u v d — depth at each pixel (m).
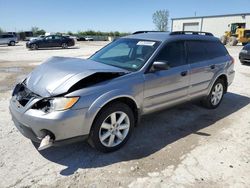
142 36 4.61
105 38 61.53
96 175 3.06
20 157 3.38
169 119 4.88
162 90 4.05
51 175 3.04
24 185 2.84
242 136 4.21
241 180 3.03
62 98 3.01
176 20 54.72
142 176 3.06
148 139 4.02
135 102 3.66
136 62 3.96
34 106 3.09
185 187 2.88
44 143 2.94
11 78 8.62
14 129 4.21
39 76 3.48
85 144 3.77
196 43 4.84
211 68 5.03
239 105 5.92
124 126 3.66
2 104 5.54
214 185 2.93
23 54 18.78
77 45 33.22
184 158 3.48
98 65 3.78
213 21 47.38
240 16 43.00
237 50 23.55
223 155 3.58
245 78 9.21
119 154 3.55
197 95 4.89
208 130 4.43
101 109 3.30
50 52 20.80
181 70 4.33
